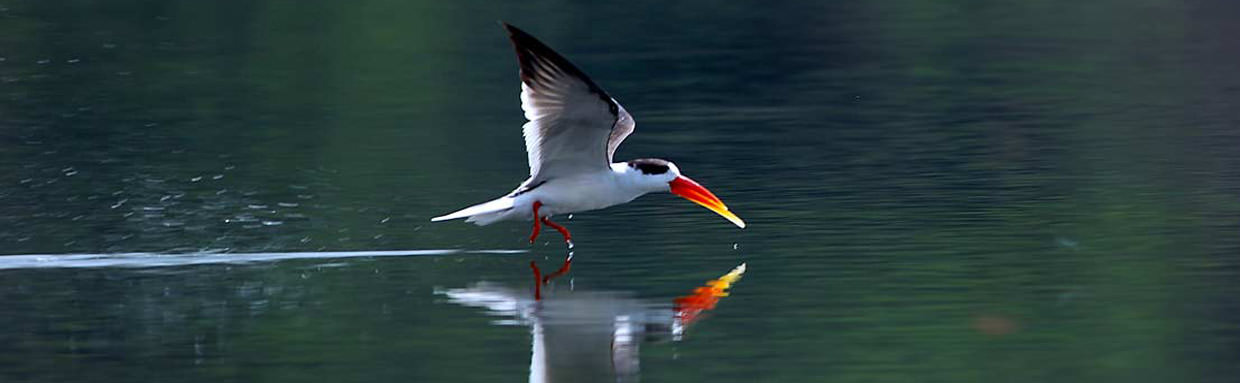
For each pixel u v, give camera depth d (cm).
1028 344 1088
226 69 2817
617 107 1185
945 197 1650
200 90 2614
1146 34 3180
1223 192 1639
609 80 2703
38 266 1408
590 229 1516
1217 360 1041
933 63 2853
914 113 2316
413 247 1472
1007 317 1157
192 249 1485
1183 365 1033
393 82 2691
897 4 3612
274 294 1280
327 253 1452
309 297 1269
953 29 3281
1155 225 1476
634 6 3544
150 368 1073
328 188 1812
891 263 1341
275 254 1452
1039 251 1375
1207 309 1166
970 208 1586
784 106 2414
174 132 2236
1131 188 1681
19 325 1188
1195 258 1331
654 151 2030
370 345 1114
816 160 1925
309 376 1045
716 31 3238
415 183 1838
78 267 1403
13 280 1347
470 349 1100
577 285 1288
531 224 1554
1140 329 1118
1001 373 1022
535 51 1170
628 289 1270
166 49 3009
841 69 2797
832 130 2173
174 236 1552
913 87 2583
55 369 1073
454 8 3494
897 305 1198
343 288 1296
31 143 2161
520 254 1419
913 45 3069
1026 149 1975
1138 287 1236
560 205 1288
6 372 1067
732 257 1379
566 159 1262
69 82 2675
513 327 1155
